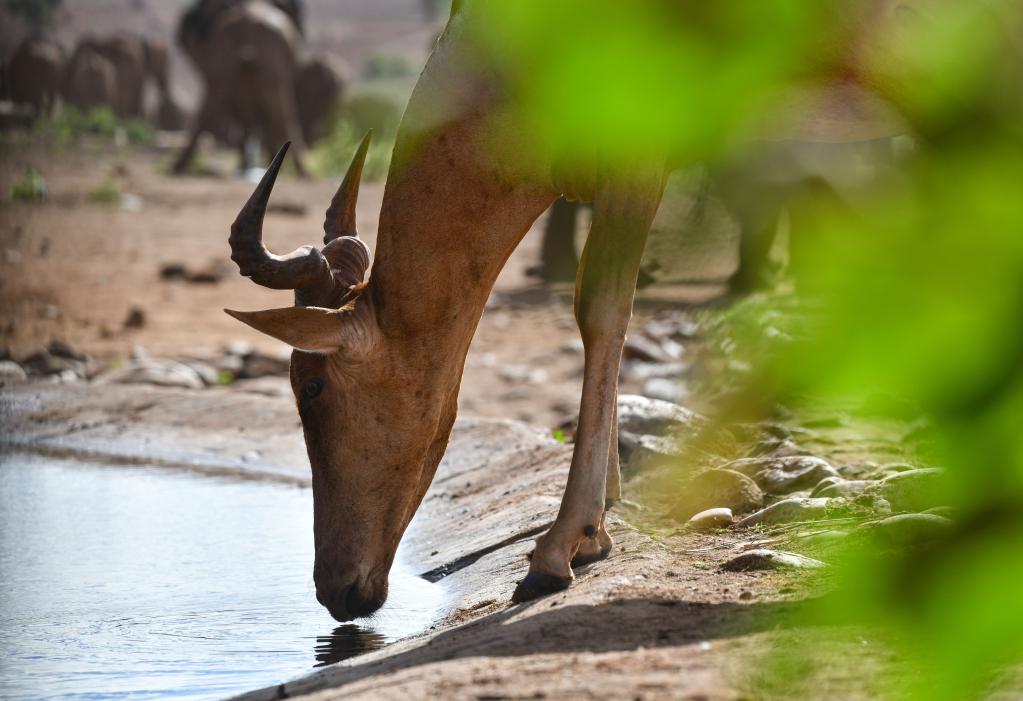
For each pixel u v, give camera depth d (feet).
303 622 60.44
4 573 71.26
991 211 9.64
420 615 61.72
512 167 51.11
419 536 80.48
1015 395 9.21
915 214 9.76
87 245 242.17
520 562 64.80
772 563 49.03
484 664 38.45
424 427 53.57
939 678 9.63
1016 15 11.50
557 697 33.53
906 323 9.34
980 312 9.27
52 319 174.91
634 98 9.80
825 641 12.68
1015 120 11.03
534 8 10.06
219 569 72.23
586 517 50.60
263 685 50.34
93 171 388.78
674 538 59.67
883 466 70.33
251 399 120.88
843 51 28.37
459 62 51.42
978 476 9.38
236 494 95.30
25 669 53.31
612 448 59.77
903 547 10.75
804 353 9.61
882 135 32.63
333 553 53.42
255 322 49.78
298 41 444.96
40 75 530.68
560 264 200.64
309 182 378.53
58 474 103.65
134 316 171.83
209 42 411.75
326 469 53.72
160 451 112.68
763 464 70.90
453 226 51.98
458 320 53.11
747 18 9.81
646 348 130.82
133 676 51.80
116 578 69.72
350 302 52.49
